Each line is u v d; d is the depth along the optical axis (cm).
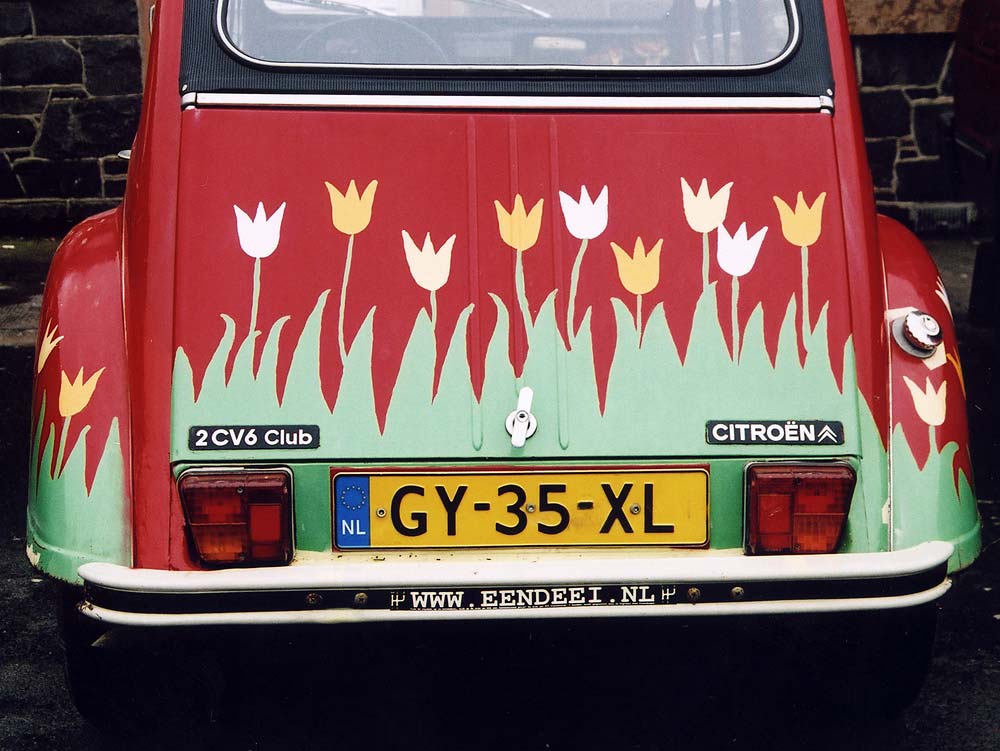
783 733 339
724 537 293
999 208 625
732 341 301
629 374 296
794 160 315
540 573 275
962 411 312
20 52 877
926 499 297
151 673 340
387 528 289
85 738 339
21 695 363
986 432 566
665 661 376
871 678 332
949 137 715
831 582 279
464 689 361
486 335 297
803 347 301
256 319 295
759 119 318
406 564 278
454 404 292
